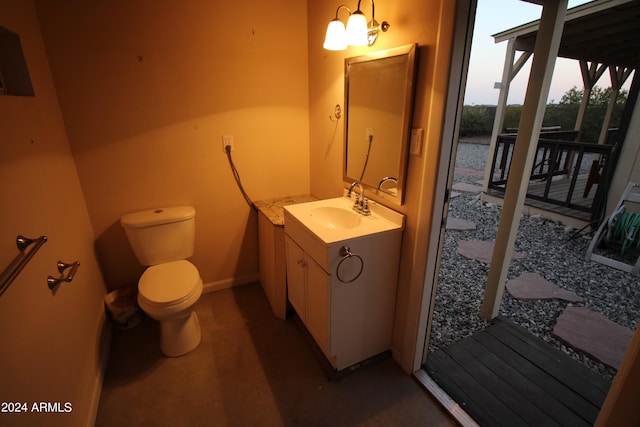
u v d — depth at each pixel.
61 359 1.25
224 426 1.45
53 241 1.38
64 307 1.36
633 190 3.22
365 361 1.78
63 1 1.66
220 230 2.43
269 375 1.73
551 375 1.69
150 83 1.95
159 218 2.00
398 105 1.48
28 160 1.28
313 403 1.56
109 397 1.60
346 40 1.54
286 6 2.17
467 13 1.17
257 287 2.60
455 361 1.79
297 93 2.38
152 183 2.11
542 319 2.15
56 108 1.72
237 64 2.14
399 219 1.57
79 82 1.78
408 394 1.61
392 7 1.44
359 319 1.64
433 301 1.62
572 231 3.60
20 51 1.39
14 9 1.38
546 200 4.14
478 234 3.61
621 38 3.74
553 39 1.55
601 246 3.19
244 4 2.05
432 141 1.32
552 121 6.30
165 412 1.52
